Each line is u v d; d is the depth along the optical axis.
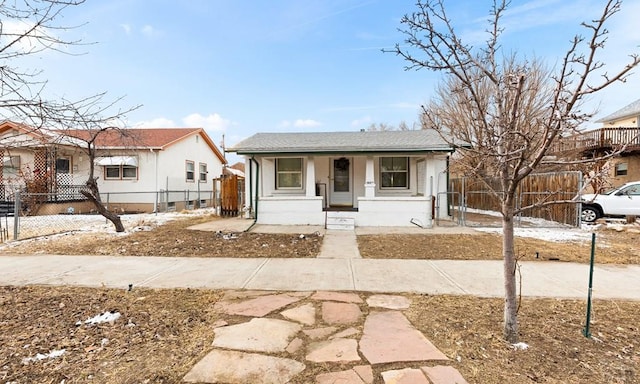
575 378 2.39
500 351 2.77
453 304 3.90
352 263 5.89
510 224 2.99
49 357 2.67
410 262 5.96
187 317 3.50
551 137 2.45
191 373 2.45
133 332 3.15
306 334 3.09
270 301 3.99
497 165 3.08
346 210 11.51
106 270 5.43
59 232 9.20
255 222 10.64
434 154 10.63
